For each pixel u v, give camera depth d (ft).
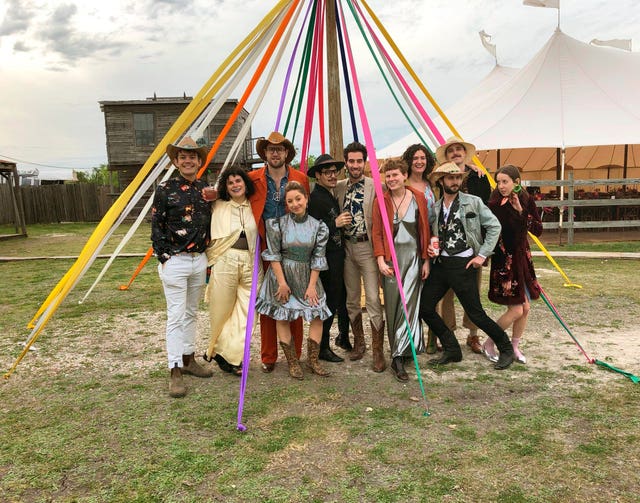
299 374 12.04
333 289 12.85
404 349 11.89
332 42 16.92
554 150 53.26
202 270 11.76
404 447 8.65
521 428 9.25
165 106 73.51
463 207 12.01
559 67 39.81
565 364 12.67
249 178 11.95
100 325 17.29
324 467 8.07
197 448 8.79
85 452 8.71
